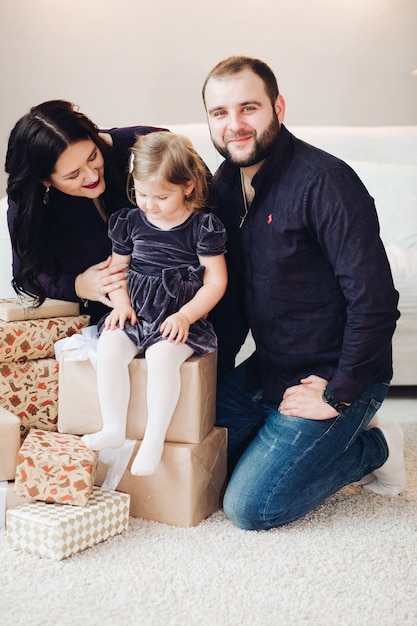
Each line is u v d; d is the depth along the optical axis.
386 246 3.44
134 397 1.95
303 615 1.54
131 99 4.41
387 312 1.83
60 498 1.83
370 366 1.87
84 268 2.19
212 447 1.99
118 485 1.98
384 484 2.13
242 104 1.83
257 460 1.94
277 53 4.39
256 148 1.86
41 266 2.11
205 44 4.36
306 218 1.83
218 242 1.97
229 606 1.57
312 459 1.90
